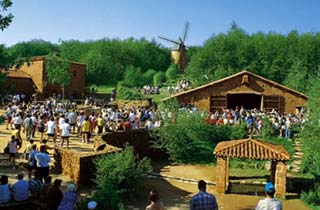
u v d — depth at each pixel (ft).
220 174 69.31
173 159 93.66
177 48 306.96
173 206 58.80
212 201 31.60
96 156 62.85
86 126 87.86
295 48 232.32
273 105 160.15
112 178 58.03
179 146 93.71
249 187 73.31
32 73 182.29
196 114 103.71
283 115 140.67
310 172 81.25
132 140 90.02
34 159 54.90
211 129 102.58
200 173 82.28
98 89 240.53
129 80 258.57
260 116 124.26
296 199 66.59
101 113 110.01
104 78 261.03
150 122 99.09
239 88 160.97
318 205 62.59
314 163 79.82
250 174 82.33
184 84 211.41
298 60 225.15
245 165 88.79
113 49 310.65
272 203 29.04
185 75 254.88
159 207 31.42
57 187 39.81
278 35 245.45
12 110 99.66
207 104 161.48
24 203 44.78
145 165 69.26
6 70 55.06
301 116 133.18
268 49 231.30
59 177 62.90
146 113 111.75
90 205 41.55
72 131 102.17
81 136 95.71
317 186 68.28
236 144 70.85
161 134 94.53
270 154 67.51
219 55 231.09
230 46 233.55
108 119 102.37
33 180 46.93
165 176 78.48
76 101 175.32
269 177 79.82
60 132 88.99
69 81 180.86
